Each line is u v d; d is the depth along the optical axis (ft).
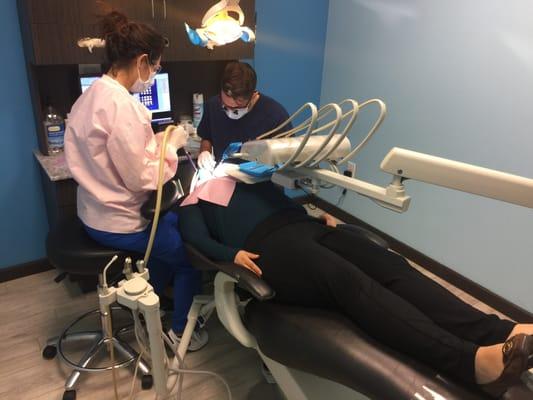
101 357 6.00
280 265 4.66
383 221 9.57
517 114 6.70
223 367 5.96
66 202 6.51
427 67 7.91
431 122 8.06
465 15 7.13
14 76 6.68
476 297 7.81
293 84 10.03
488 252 7.54
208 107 6.95
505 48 6.67
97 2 5.97
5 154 7.00
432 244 8.53
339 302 4.34
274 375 4.91
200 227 5.19
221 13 7.09
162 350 3.81
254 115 6.56
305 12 9.47
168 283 6.64
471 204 7.63
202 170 6.03
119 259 5.11
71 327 6.57
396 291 4.47
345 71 9.70
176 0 6.68
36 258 7.88
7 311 6.87
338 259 4.50
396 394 3.63
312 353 4.12
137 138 4.60
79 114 4.64
